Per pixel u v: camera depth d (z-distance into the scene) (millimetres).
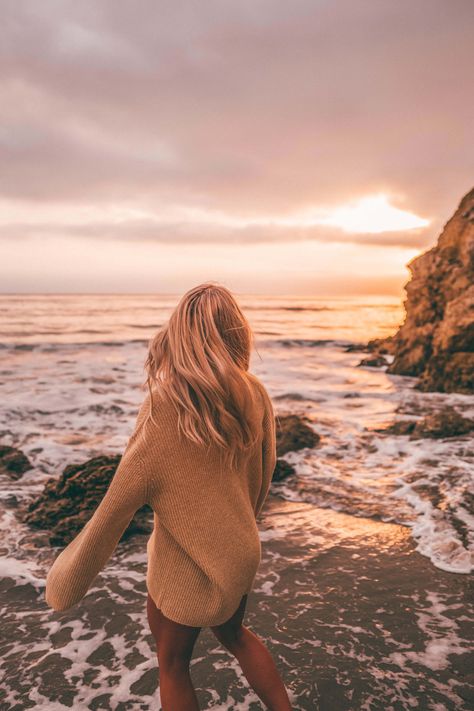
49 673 2555
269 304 82500
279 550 3934
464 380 11906
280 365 17422
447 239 15156
